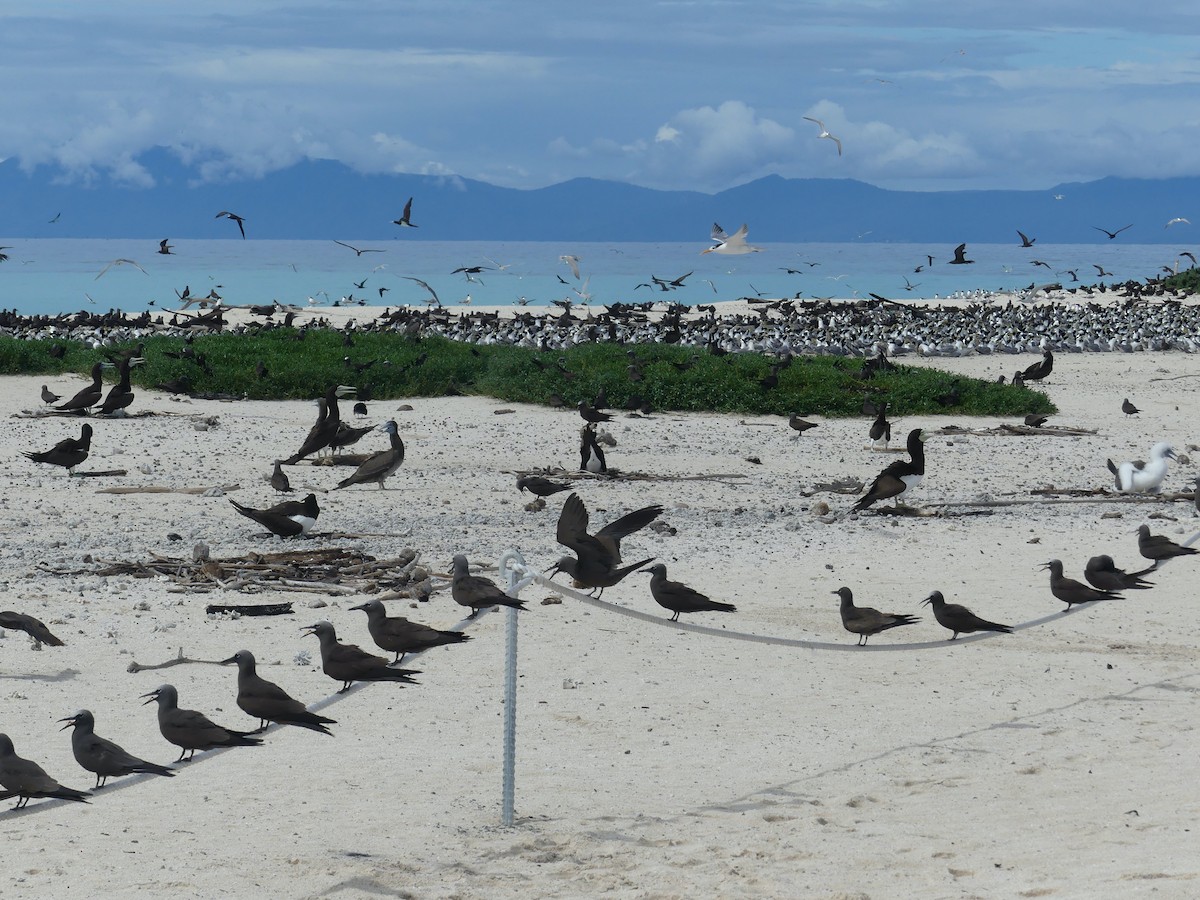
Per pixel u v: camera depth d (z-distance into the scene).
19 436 29.72
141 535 19.66
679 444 30.86
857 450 30.45
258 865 8.55
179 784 10.13
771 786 10.30
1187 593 17.25
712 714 12.16
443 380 40.50
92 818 9.41
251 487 24.20
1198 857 8.30
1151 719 12.01
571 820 9.49
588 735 11.51
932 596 13.12
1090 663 14.03
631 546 19.45
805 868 8.53
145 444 28.89
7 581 16.30
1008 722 11.99
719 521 21.62
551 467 27.36
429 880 8.35
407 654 11.28
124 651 13.39
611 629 15.02
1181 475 27.64
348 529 20.47
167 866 8.52
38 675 12.55
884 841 9.04
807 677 13.43
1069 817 9.43
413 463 27.56
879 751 11.18
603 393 36.28
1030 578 17.89
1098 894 7.71
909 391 37.81
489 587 9.92
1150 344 59.00
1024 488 25.78
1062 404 40.28
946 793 10.09
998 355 56.84
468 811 9.65
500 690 12.70
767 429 33.75
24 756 10.34
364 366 39.69
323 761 10.70
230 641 13.90
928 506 23.38
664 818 9.56
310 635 14.16
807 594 16.81
